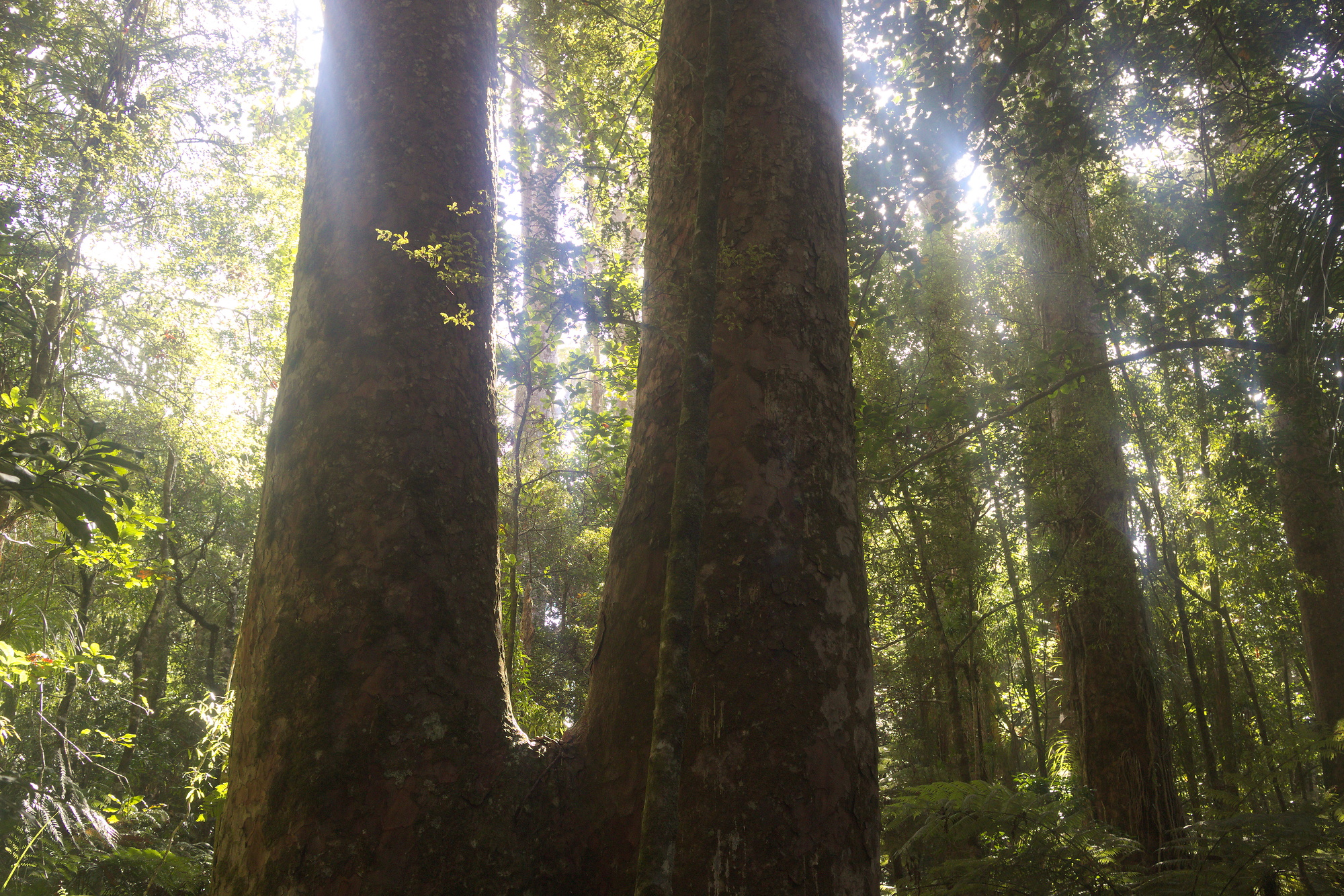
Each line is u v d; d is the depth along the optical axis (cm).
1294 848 371
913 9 631
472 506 226
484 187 271
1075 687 723
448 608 208
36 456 259
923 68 610
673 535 163
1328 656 870
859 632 213
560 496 1094
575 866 199
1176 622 917
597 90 496
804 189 254
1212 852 401
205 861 493
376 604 199
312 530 208
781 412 224
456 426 231
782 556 208
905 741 973
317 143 265
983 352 721
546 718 600
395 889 175
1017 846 434
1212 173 698
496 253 271
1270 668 1242
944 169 613
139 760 920
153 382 943
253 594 216
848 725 200
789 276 240
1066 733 1071
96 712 988
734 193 251
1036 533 786
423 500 215
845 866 187
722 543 208
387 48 267
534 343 446
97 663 490
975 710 777
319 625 197
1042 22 614
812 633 203
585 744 216
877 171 602
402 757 187
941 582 703
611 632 224
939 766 809
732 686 194
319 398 225
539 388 569
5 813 380
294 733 187
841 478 229
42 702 479
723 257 239
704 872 179
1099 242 749
